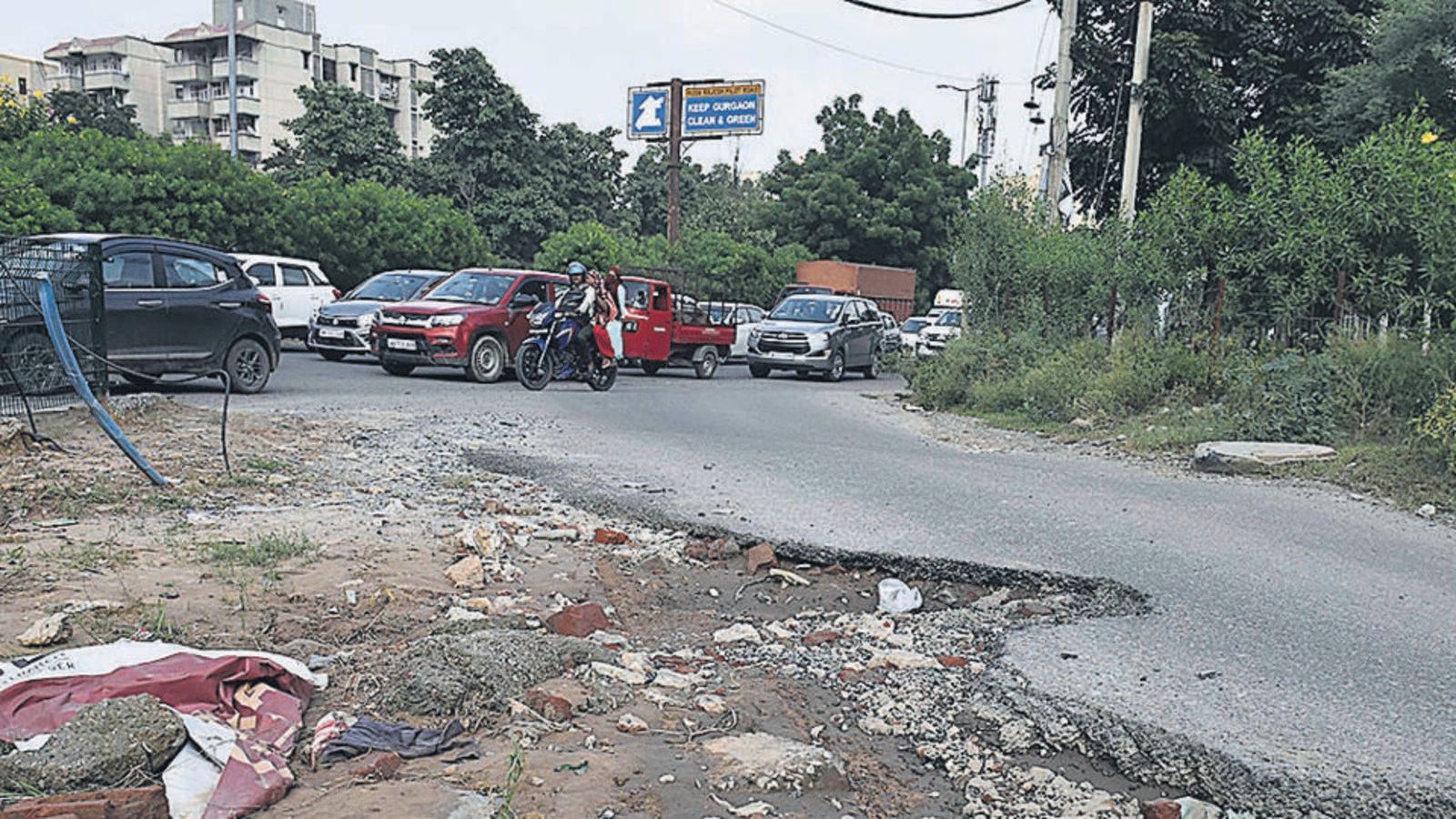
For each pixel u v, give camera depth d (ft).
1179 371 43.88
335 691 13.69
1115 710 14.14
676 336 70.54
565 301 52.37
